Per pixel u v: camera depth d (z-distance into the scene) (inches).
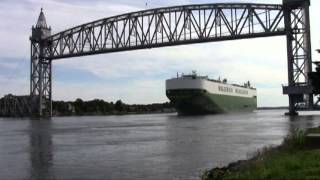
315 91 2893.7
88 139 3454.7
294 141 1615.4
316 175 973.8
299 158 1206.9
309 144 1542.8
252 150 2283.5
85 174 1654.8
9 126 6240.2
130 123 6756.9
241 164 1349.7
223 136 3346.5
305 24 6446.9
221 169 1312.7
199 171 1649.9
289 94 6476.4
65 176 1624.0
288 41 6491.1
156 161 1972.2
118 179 1531.7
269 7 6673.2
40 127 5782.5
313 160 1155.9
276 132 3646.7
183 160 1979.6
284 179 962.7
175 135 3624.5
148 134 3892.7
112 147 2704.2
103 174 1642.5
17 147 2849.4
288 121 5413.4
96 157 2187.5
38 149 2682.1
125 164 1895.9
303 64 6427.2
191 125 5305.1
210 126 4923.7
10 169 1827.0
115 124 6491.1
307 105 6486.2
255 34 6722.4
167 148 2551.7
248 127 4544.8
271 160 1227.2
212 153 2215.8
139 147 2659.9
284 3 6496.1
